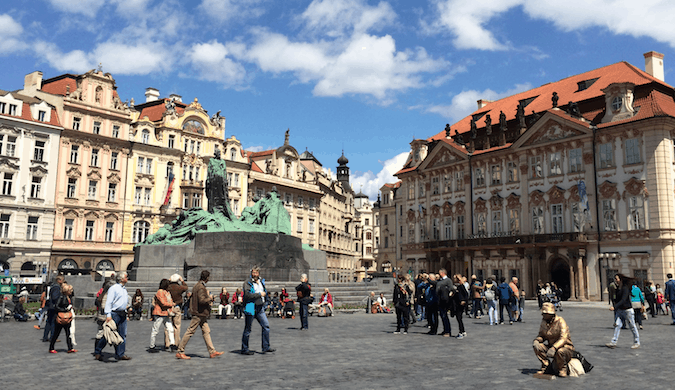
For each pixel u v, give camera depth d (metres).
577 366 11.45
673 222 45.00
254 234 34.38
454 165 63.62
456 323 24.27
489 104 71.25
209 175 37.53
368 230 142.75
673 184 45.72
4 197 59.12
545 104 58.44
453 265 61.69
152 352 14.71
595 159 49.62
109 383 10.68
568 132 51.81
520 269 54.53
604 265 48.19
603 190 48.78
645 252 45.47
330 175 114.12
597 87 54.06
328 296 27.84
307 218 95.75
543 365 11.51
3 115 59.16
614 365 12.79
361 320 25.27
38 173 61.97
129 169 70.31
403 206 71.62
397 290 19.84
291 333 19.61
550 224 53.06
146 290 30.34
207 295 13.78
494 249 57.16
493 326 23.00
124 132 70.31
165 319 15.15
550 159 53.69
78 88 66.75
